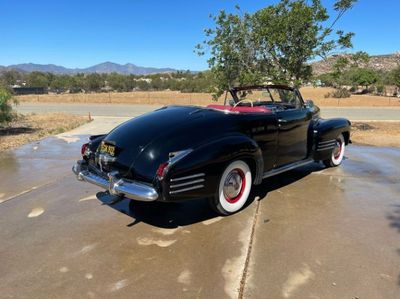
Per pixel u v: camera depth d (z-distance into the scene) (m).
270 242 3.29
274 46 9.46
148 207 4.20
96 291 2.59
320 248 3.16
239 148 3.70
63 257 3.07
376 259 2.97
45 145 8.39
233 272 2.80
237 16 9.83
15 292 2.59
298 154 5.01
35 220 3.87
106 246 3.26
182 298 2.49
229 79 10.23
